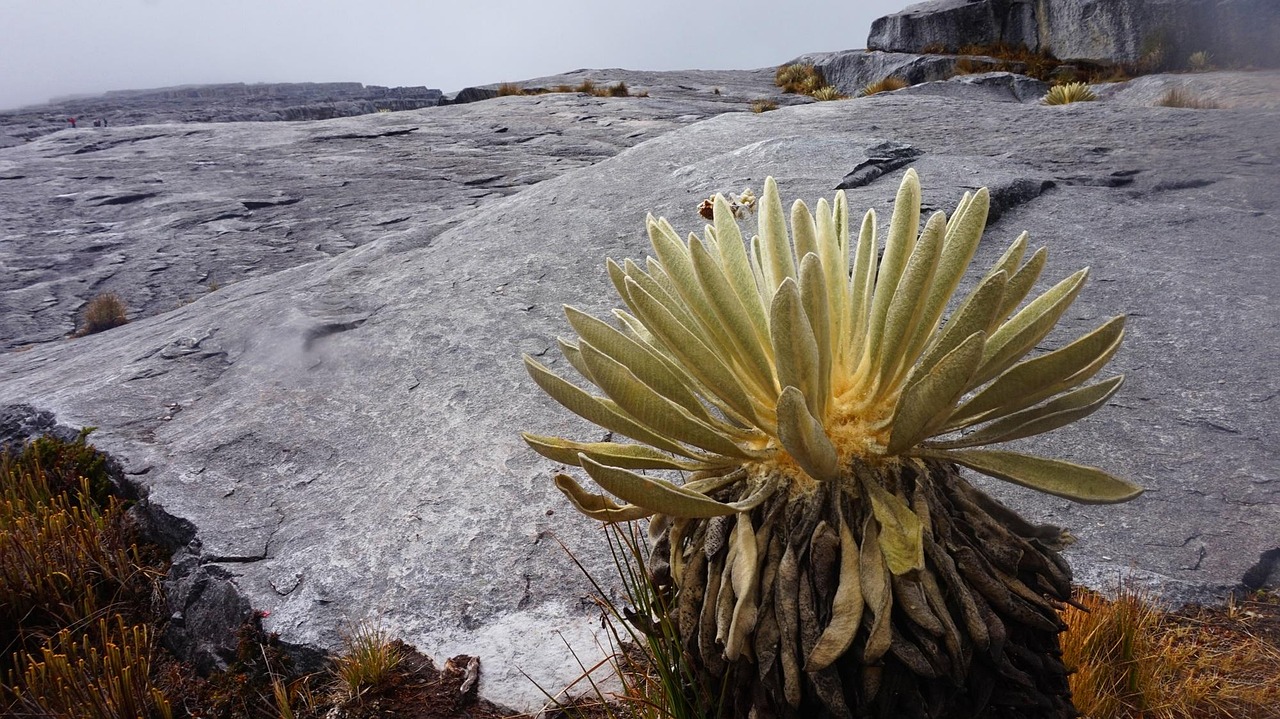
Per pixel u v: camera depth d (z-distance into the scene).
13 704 2.47
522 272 4.99
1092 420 3.03
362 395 3.96
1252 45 16.66
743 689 1.18
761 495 1.15
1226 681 1.92
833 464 1.06
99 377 4.57
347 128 18.78
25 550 3.04
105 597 3.07
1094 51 19.55
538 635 2.40
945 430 1.19
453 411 3.68
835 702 1.02
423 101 78.62
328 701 2.31
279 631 2.55
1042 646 1.15
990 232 4.71
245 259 10.38
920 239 1.11
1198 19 17.39
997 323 1.21
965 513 1.16
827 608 1.06
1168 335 3.50
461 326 4.45
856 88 24.58
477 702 2.21
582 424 3.46
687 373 1.33
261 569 2.83
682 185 5.97
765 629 1.07
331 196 13.04
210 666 2.59
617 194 6.16
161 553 3.16
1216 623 2.16
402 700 2.25
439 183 13.54
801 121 8.59
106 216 12.60
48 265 10.55
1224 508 2.55
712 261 1.19
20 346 8.30
